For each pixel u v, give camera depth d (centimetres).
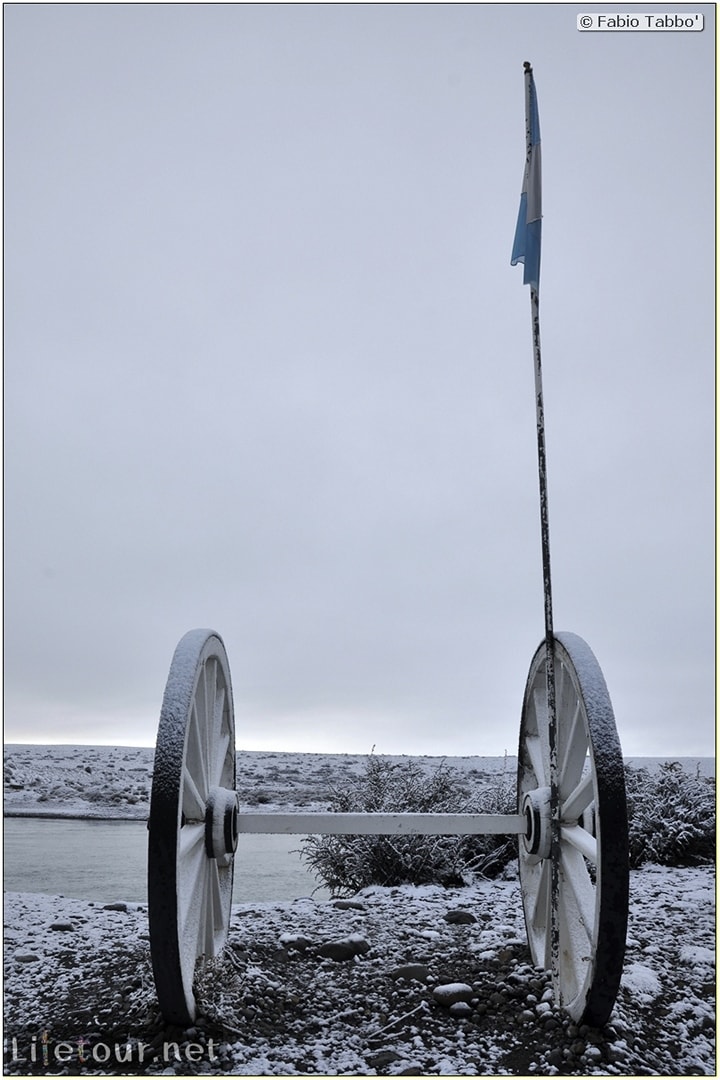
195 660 467
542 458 530
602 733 434
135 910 754
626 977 543
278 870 1146
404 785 971
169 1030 449
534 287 546
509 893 820
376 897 797
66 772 1975
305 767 2000
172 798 416
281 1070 424
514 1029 473
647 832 977
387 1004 512
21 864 1032
